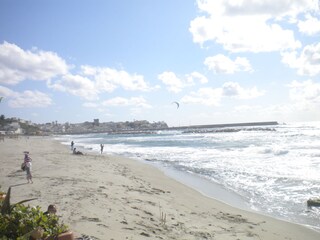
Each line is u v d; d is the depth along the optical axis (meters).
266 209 13.59
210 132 137.25
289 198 15.30
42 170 21.53
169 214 11.48
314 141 55.31
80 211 10.23
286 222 11.62
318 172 21.70
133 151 49.69
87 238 7.62
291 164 26.22
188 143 65.19
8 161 28.42
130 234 8.52
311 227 11.05
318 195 15.51
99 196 12.87
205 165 28.36
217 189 18.08
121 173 22.64
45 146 60.84
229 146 51.09
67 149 53.91
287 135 79.88
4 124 181.12
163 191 16.61
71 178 17.64
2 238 5.31
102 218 9.69
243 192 17.03
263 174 21.84
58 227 5.92
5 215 5.73
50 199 11.93
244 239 9.45
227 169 25.14
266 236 9.98
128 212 10.85
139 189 16.20
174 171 25.69
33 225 5.66
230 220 11.72
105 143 80.88
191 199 15.21
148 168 27.42
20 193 13.23
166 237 8.80
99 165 26.78
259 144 52.31
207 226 10.50
